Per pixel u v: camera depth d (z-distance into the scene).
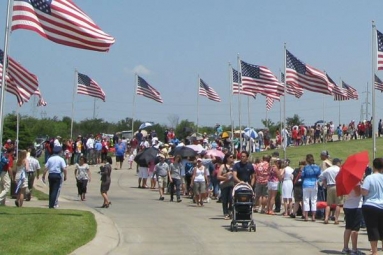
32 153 32.31
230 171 26.16
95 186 43.88
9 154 29.41
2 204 26.81
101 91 52.09
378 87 50.88
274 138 84.31
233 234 21.80
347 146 65.00
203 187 32.16
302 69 39.97
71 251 16.41
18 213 23.39
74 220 21.92
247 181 25.41
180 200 34.62
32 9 21.89
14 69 30.45
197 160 32.81
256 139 66.75
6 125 79.75
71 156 57.41
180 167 35.19
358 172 17.36
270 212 28.92
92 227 20.98
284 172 28.31
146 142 53.50
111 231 21.09
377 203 16.75
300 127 72.12
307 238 21.11
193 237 20.92
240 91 48.62
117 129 129.50
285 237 21.28
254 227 22.66
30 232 18.66
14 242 16.83
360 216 17.83
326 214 25.33
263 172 29.28
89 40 21.78
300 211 28.20
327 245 19.64
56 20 21.77
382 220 16.88
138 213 28.19
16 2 21.95
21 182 26.92
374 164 17.14
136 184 45.66
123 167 58.25
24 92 32.50
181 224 24.33
